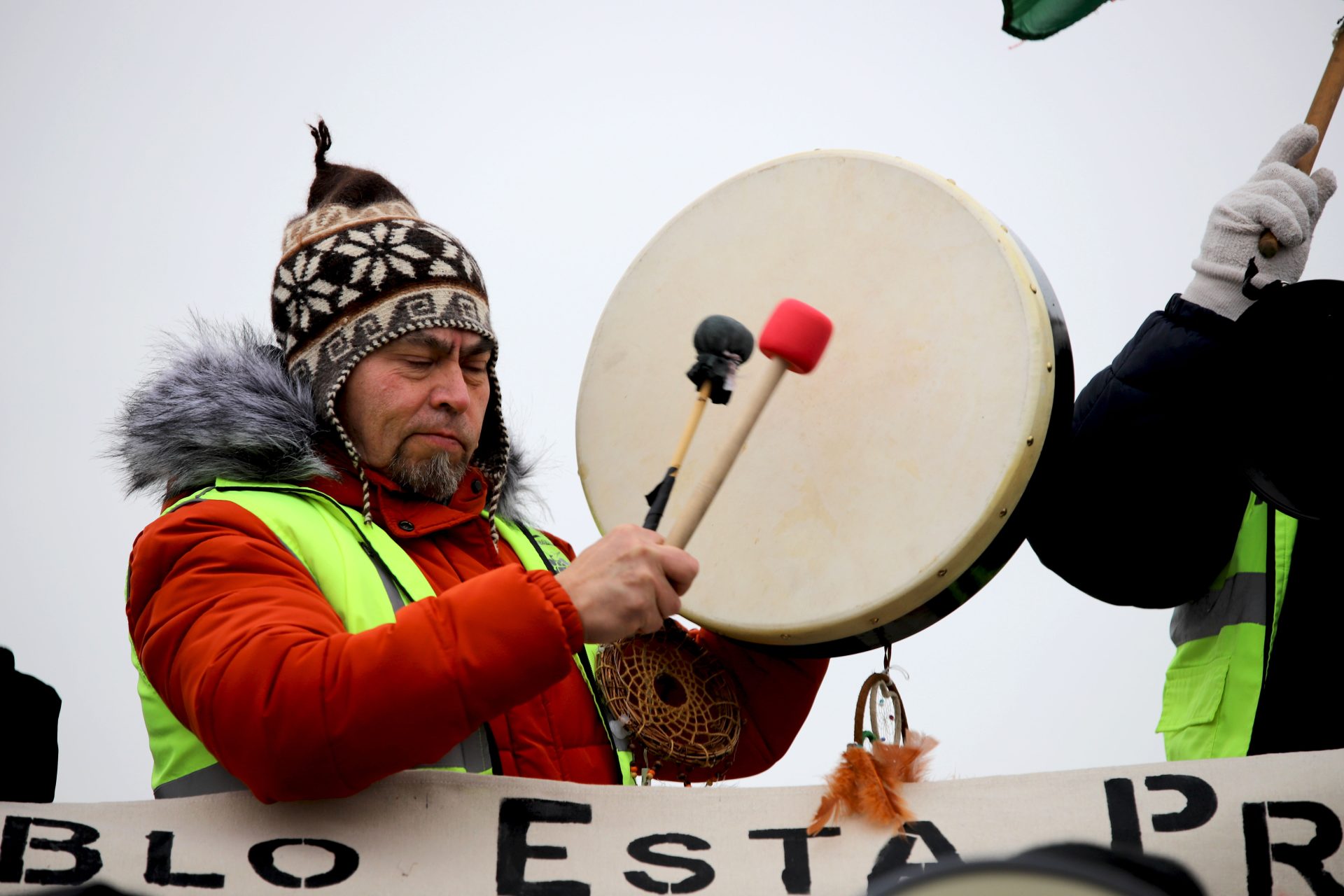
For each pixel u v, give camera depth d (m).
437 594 4.77
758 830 4.16
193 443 4.84
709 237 5.39
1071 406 4.65
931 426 4.67
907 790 4.22
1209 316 5.29
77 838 3.99
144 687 4.66
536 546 5.52
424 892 4.01
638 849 4.12
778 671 5.20
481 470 5.43
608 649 4.87
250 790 4.10
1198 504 5.33
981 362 4.64
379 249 5.12
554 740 4.76
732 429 5.07
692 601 4.92
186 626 4.20
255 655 3.97
